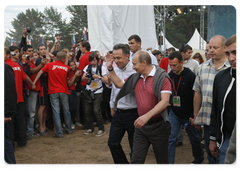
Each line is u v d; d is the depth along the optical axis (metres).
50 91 5.41
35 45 32.12
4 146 3.26
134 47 4.32
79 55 8.00
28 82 5.07
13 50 4.93
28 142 5.13
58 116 5.45
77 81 6.42
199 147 3.72
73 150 4.68
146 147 2.86
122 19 8.72
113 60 3.18
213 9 6.59
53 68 5.37
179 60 3.54
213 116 2.54
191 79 3.51
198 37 22.20
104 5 8.41
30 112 5.32
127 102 3.18
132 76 2.98
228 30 6.52
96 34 8.48
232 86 2.30
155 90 2.72
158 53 6.79
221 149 2.39
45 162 4.11
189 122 3.55
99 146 4.90
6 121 3.26
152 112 2.58
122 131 3.29
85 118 6.16
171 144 3.52
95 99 5.52
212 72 3.07
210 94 3.06
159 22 15.43
